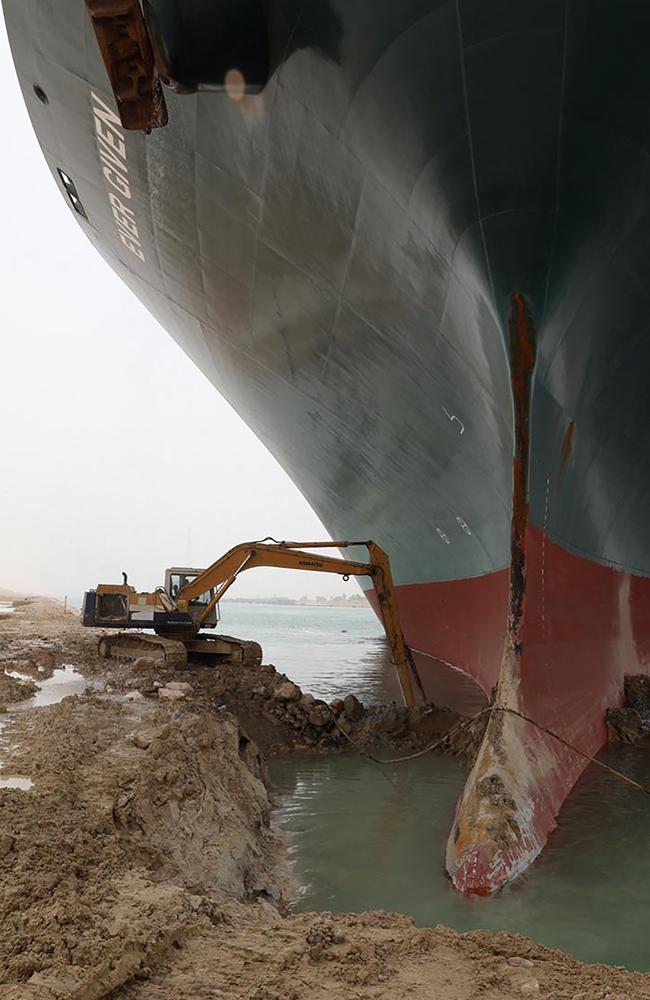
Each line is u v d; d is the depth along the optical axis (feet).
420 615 59.77
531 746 24.04
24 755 20.97
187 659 48.32
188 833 18.40
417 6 19.19
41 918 11.69
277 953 12.04
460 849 19.45
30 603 197.77
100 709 28.37
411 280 26.35
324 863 20.40
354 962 11.98
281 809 25.75
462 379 28.84
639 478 33.40
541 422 25.63
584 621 32.07
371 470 46.01
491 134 20.44
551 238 21.91
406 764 32.09
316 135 24.13
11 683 36.86
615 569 36.63
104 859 14.80
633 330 25.84
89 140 33.50
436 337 27.96
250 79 23.47
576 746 27.81
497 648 40.98
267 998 10.44
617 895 17.80
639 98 19.44
